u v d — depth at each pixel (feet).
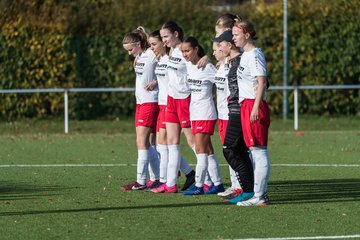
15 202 129.70
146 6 272.10
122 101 272.72
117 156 191.62
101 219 115.24
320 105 272.92
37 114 270.67
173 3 272.72
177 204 127.03
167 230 107.86
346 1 271.90
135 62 142.51
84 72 271.08
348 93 272.92
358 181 150.30
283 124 257.96
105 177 158.40
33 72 267.80
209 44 270.67
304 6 272.10
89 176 159.84
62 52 268.62
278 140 222.28
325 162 178.81
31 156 192.13
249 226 110.11
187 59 132.77
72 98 270.26
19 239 103.50
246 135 121.80
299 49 271.69
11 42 266.57
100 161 183.01
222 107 133.18
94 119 272.10
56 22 268.21
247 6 274.98
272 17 271.49
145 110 141.28
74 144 216.95
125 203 128.16
